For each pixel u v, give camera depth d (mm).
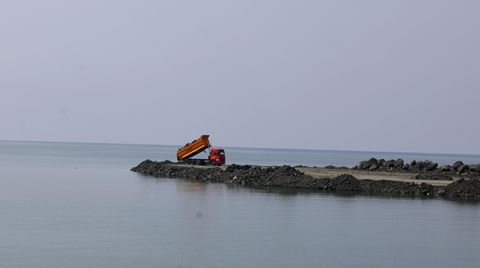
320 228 41969
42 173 96875
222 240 36844
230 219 45094
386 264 31953
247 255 33031
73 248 34000
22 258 31531
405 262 32500
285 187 71688
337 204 55312
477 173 88500
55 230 39469
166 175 92312
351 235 39562
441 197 62531
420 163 95500
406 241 37969
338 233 40188
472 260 33312
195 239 37031
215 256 32656
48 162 141375
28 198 57688
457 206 55125
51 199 57031
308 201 57281
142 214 47125
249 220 44781
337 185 68562
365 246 36125
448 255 34344
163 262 31172
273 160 194250
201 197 59812
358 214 48906
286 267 30781
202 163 99312
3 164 126688
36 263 30531
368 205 54906
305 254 33625
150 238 37125
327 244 36438
